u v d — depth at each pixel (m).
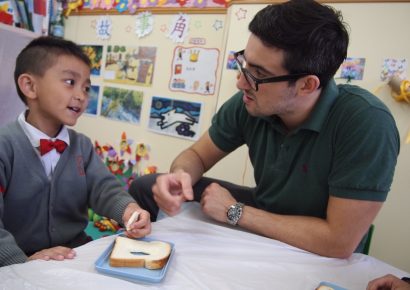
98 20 2.05
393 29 1.21
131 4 1.92
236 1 1.47
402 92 1.16
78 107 0.81
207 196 0.76
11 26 1.43
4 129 0.76
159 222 0.71
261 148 0.89
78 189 0.85
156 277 0.48
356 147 0.67
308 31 0.64
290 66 0.66
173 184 0.75
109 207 0.81
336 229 0.65
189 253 0.58
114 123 2.03
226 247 0.63
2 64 1.44
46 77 0.77
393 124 0.69
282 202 0.83
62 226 0.82
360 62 1.25
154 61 1.87
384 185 0.64
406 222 1.20
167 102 1.83
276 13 0.66
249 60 0.69
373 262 0.67
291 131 0.79
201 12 1.71
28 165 0.75
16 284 0.43
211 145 1.00
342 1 1.27
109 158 2.04
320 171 0.75
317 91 0.73
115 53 2.01
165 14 1.82
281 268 0.58
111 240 0.60
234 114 0.96
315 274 0.58
